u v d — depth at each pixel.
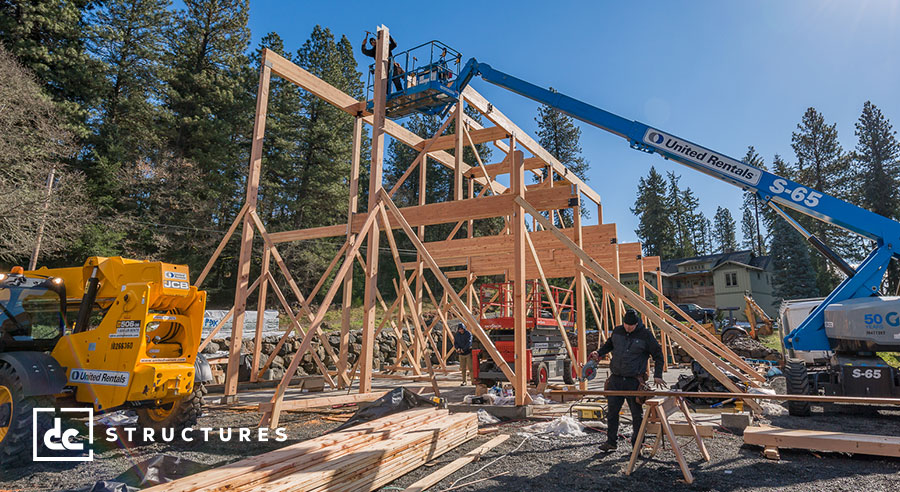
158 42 26.80
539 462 4.63
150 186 23.14
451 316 22.34
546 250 12.24
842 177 46.22
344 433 4.48
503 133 12.92
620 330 5.21
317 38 35.59
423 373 13.80
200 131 26.17
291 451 3.78
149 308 5.43
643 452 4.98
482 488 3.88
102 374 5.15
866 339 7.08
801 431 5.05
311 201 31.14
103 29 23.20
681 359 18.39
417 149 12.69
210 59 29.61
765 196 8.30
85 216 17.84
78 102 21.84
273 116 31.17
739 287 41.78
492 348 7.09
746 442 5.05
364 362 7.82
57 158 19.02
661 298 13.62
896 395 6.88
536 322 10.46
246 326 14.98
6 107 15.76
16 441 4.45
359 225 9.76
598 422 6.46
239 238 27.47
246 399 8.84
